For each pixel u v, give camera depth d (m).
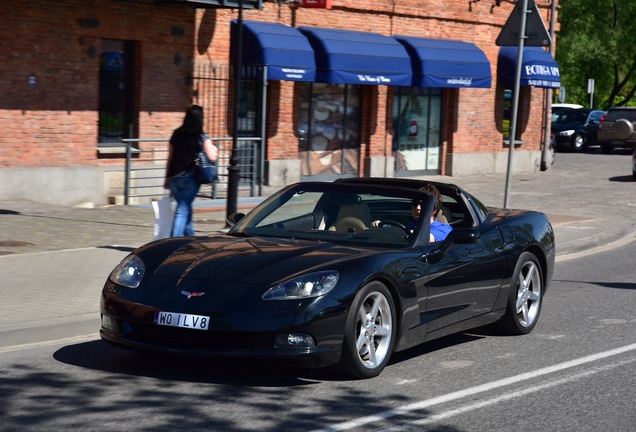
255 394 7.46
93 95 20.41
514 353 9.37
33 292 10.65
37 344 9.07
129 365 8.27
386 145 28.09
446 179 29.55
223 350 7.43
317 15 25.58
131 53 21.36
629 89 69.25
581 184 29.36
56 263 12.45
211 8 22.09
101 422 6.63
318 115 26.16
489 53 31.30
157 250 8.38
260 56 22.50
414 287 8.36
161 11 21.53
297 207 9.23
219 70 23.05
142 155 21.52
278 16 24.58
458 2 29.77
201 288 7.63
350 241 8.72
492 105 31.78
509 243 9.93
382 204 9.12
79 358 8.51
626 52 57.66
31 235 14.84
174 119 22.16
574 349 9.60
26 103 19.28
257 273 7.73
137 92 21.39
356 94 27.33
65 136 20.02
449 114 30.30
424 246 8.71
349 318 7.66
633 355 9.38
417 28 28.52
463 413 7.22
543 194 26.14
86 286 11.10
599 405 7.55
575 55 55.38
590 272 15.02
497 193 26.03
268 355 7.35
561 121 45.41
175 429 6.53
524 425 6.97
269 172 24.70
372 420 6.91
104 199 20.75
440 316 8.83
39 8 19.33
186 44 22.20
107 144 21.06
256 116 24.34
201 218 18.27
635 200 25.36
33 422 6.59
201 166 12.95
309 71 23.42
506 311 10.01
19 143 19.27
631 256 16.95
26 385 7.56
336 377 8.07
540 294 10.52
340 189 9.31
